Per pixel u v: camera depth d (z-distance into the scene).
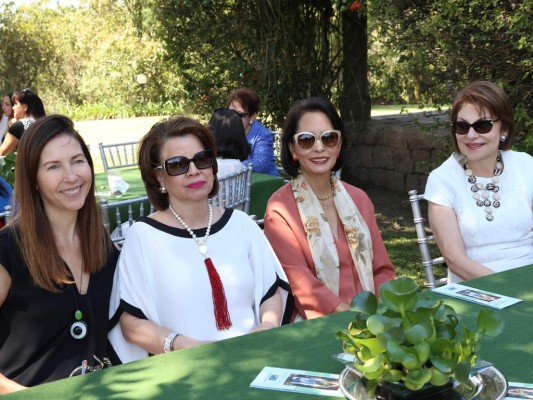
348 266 3.08
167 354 2.04
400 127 8.22
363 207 3.21
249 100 5.86
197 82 8.76
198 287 2.56
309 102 3.12
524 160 3.35
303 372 1.87
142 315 2.53
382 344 1.54
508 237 3.26
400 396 1.58
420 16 5.78
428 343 1.53
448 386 1.61
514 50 5.41
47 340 2.38
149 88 19.72
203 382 1.84
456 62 5.66
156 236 2.60
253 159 5.80
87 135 16.22
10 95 8.99
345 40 8.68
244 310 2.64
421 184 7.97
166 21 8.49
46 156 2.35
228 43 8.59
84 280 2.46
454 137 3.31
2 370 2.38
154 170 2.66
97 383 1.86
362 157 8.83
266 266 2.75
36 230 2.35
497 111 3.18
